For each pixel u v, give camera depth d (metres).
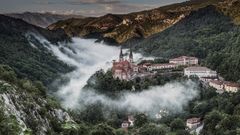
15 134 125.81
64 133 195.12
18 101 192.62
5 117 135.38
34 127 187.00
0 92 182.50
